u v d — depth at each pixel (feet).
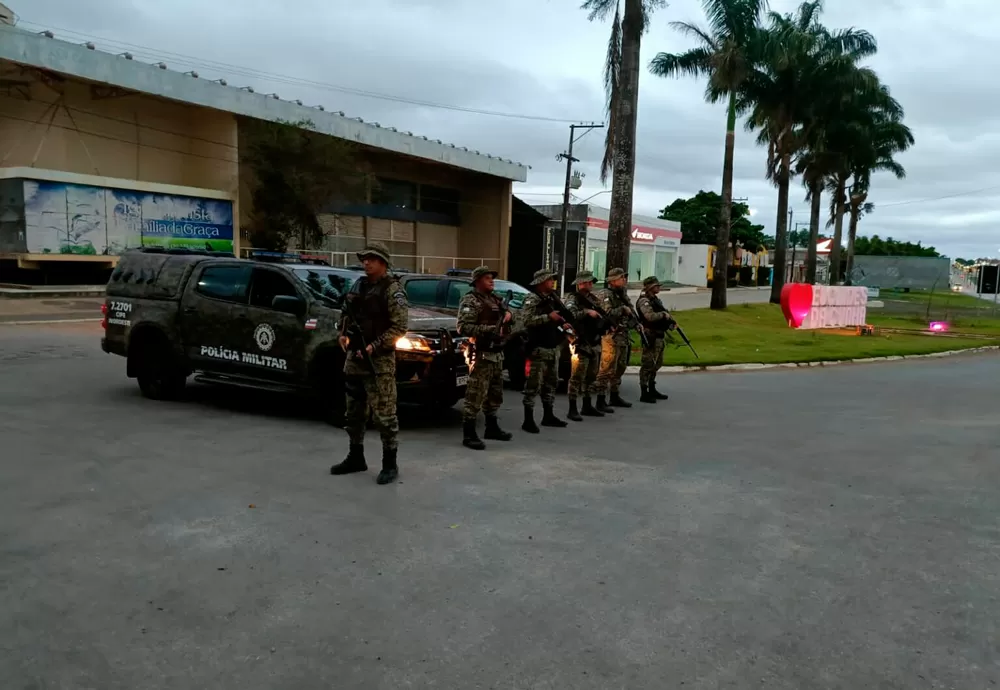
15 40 79.66
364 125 120.06
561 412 30.83
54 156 92.58
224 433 24.00
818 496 18.67
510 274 167.02
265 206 107.04
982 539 15.70
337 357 25.16
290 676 9.86
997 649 11.00
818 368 53.11
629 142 55.72
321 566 13.47
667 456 22.82
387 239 138.00
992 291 141.59
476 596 12.39
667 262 222.69
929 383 44.73
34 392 30.09
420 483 18.93
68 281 89.51
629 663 10.38
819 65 110.83
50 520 15.46
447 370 25.66
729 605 12.29
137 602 11.89
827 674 10.22
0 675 9.71
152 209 94.43
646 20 57.36
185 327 28.60
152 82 92.79
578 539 15.17
